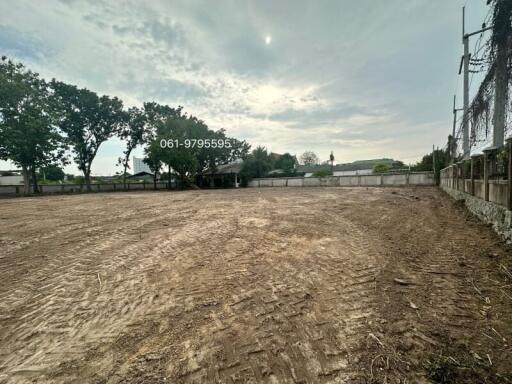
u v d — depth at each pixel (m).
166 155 28.80
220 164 38.31
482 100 5.97
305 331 2.12
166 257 4.18
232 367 1.75
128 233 5.93
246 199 13.86
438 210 7.66
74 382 1.65
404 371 1.65
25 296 2.91
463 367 1.65
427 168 24.47
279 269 3.49
